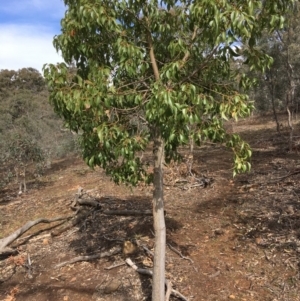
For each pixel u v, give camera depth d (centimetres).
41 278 452
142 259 452
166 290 373
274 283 378
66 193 838
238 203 616
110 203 675
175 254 457
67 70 264
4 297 422
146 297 378
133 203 666
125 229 547
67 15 272
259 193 647
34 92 2573
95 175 996
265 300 353
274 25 242
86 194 765
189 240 495
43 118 1543
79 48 279
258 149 1116
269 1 237
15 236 547
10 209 797
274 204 577
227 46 242
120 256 471
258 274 398
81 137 294
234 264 424
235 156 279
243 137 1435
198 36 262
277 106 1800
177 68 242
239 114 244
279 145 1125
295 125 1557
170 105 215
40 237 585
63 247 531
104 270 443
